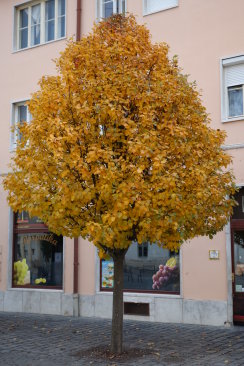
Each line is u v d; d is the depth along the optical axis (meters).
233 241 11.77
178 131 7.88
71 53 8.78
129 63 8.51
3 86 16.33
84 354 8.65
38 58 15.65
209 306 11.74
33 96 8.78
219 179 8.56
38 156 8.27
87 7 14.81
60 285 14.54
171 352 8.66
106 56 8.45
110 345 9.19
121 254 8.68
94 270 13.69
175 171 7.82
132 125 7.99
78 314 13.79
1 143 16.12
